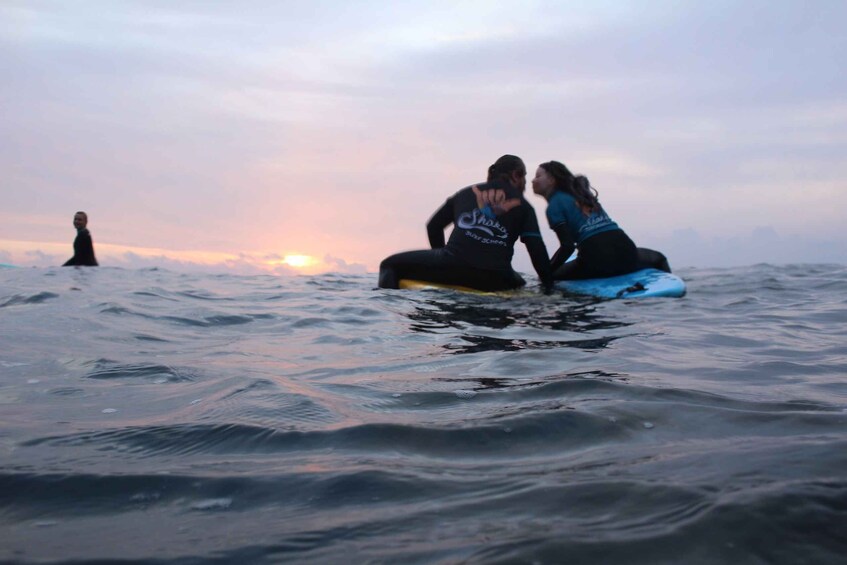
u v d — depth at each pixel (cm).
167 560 90
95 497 114
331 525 101
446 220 555
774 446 134
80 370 227
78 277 689
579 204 560
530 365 238
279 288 576
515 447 140
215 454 137
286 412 168
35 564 89
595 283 540
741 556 89
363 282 675
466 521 102
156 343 291
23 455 136
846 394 191
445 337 310
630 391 190
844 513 99
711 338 310
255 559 91
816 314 409
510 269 519
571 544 92
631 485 113
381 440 145
